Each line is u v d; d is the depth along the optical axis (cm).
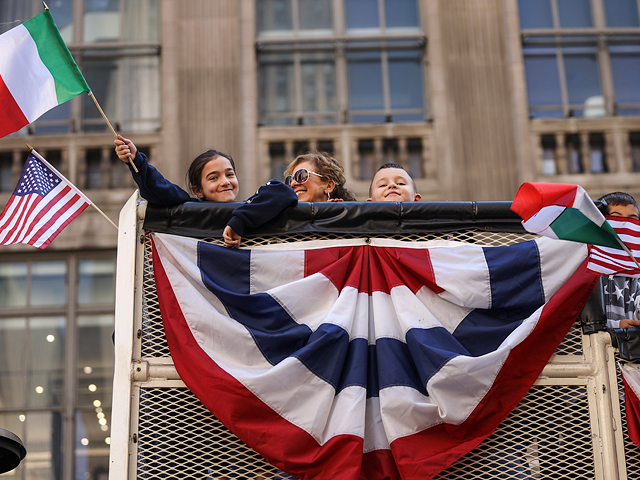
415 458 323
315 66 1102
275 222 364
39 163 410
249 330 341
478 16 1108
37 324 1016
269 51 1102
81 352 1007
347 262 361
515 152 1057
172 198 360
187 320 341
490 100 1077
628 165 1071
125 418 330
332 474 315
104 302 1022
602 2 1131
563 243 365
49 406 991
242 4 1106
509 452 339
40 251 1033
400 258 360
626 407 351
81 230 1030
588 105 1097
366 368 340
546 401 347
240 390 327
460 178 1048
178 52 1092
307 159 438
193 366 333
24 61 381
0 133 378
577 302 359
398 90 1095
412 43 1108
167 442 333
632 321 355
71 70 381
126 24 1112
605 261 347
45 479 966
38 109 379
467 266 358
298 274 357
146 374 338
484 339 350
